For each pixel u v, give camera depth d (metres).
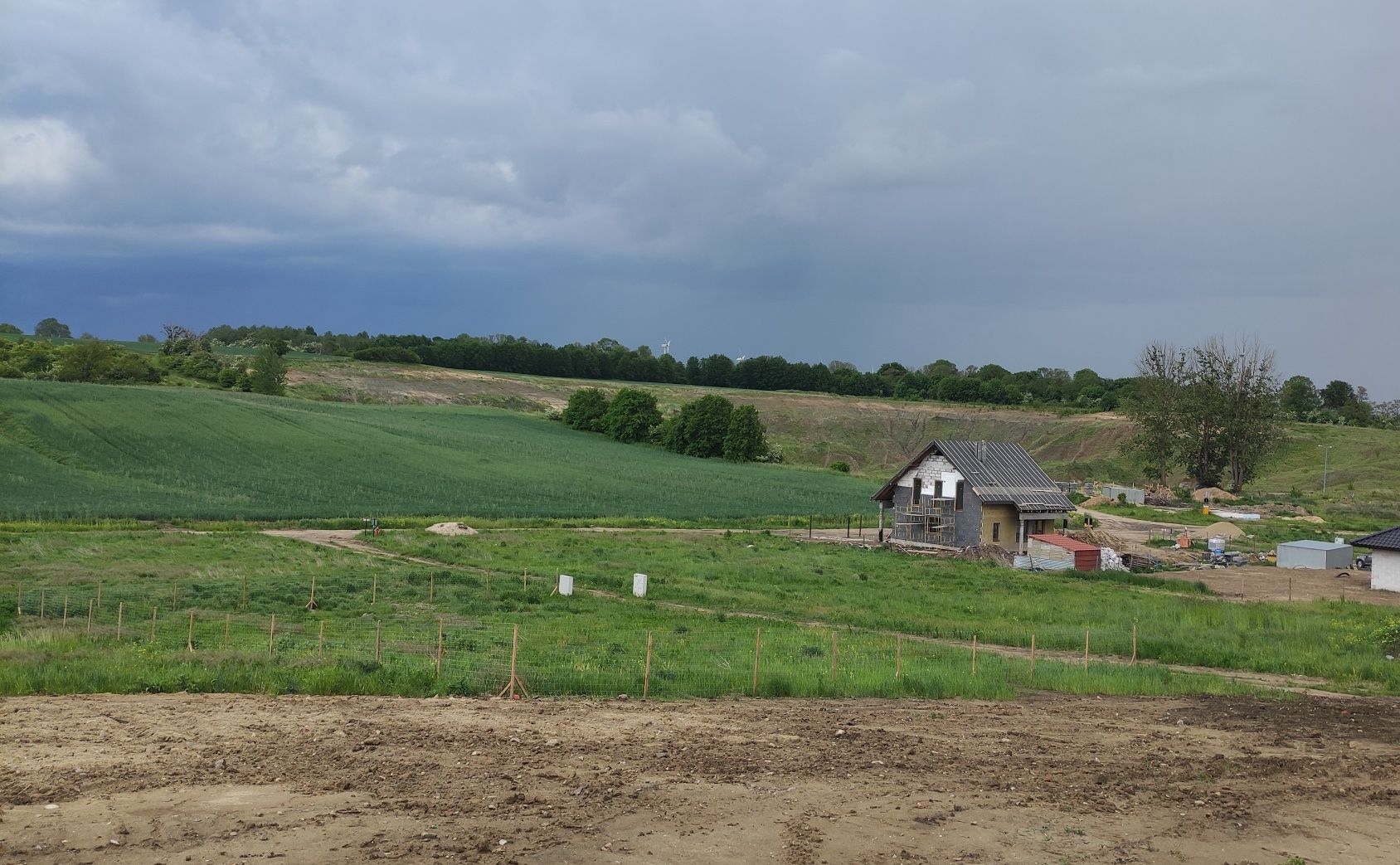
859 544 66.62
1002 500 64.25
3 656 22.58
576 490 91.69
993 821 13.22
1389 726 20.97
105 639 26.86
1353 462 145.12
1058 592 46.22
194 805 12.52
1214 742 18.67
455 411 148.12
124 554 48.62
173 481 79.50
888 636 32.59
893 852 11.96
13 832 11.42
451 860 11.04
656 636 30.23
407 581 42.19
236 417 108.19
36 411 97.50
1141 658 31.11
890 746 16.98
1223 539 67.56
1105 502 100.88
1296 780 16.06
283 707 18.39
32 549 48.72
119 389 113.50
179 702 18.55
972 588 46.94
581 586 42.84
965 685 23.56
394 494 81.50
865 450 176.12
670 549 58.47
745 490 100.19
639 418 136.88
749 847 11.89
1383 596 48.97
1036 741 18.14
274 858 10.91
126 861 10.73
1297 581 54.81
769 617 36.22
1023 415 194.75
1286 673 29.12
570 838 11.84
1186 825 13.52
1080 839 12.74
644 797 13.45
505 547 56.34
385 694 20.34
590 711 19.06
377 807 12.64
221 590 38.06
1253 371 117.38
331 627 31.23
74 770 13.77
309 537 59.75
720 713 19.38
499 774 14.23
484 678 21.91
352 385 168.88
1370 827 13.88
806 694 22.36
